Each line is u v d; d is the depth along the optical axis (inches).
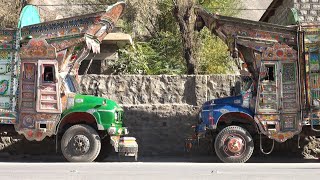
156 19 959.6
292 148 588.7
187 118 622.8
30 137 504.4
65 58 514.9
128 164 474.6
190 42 807.7
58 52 511.8
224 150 506.6
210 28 544.1
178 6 807.1
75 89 533.6
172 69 872.9
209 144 598.5
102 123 499.5
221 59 885.8
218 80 636.1
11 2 799.7
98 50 528.7
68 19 514.0
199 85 634.2
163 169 427.2
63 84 510.9
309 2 656.4
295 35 517.3
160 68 865.5
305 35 514.6
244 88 538.3
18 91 508.1
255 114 512.7
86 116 514.0
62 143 498.3
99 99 506.6
